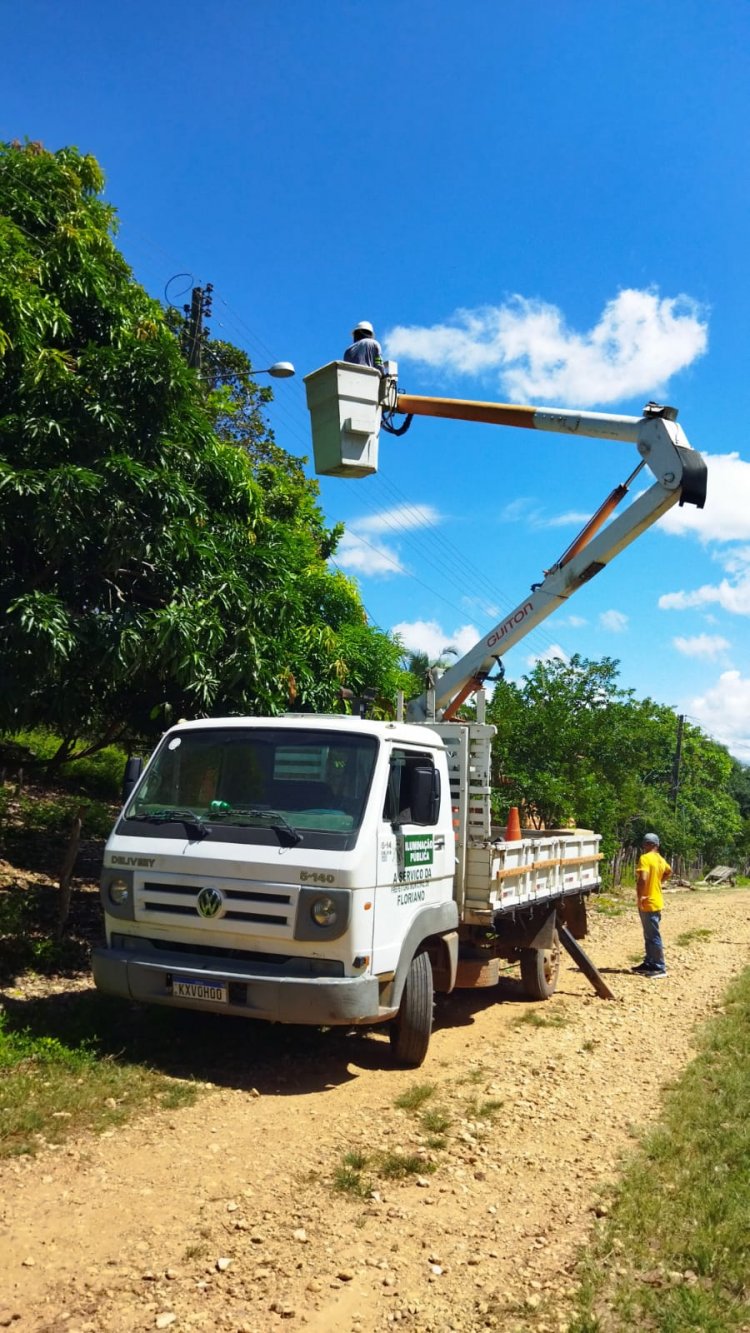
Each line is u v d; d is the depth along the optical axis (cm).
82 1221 425
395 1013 660
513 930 966
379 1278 394
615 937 1561
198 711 974
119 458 790
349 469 840
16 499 775
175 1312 358
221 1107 586
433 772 700
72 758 1051
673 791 4881
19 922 870
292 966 615
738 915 2034
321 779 670
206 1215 439
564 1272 404
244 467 1021
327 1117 584
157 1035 698
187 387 862
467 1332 357
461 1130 574
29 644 761
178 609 838
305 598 1272
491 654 1021
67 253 898
